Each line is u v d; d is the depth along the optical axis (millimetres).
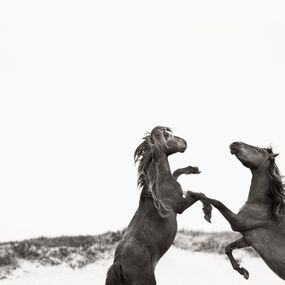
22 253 23141
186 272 24422
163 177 14852
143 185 14773
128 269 13773
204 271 24656
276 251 14773
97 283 21750
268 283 24609
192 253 26016
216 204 15062
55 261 23109
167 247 14492
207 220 15172
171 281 23547
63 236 26047
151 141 15000
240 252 26719
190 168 15414
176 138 15180
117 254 14047
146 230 14203
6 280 21609
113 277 13750
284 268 14758
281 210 14898
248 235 15047
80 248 24250
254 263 26109
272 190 14969
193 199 15031
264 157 15250
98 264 23344
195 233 28375
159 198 14578
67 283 21547
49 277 22047
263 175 15156
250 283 24375
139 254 13914
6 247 23578
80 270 22797
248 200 15234
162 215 14312
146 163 14852
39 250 23688
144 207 14500
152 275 13953
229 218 15047
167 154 15102
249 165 15320
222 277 24453
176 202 14742
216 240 27422
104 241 25016
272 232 14867
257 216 14969
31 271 22328
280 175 15023
